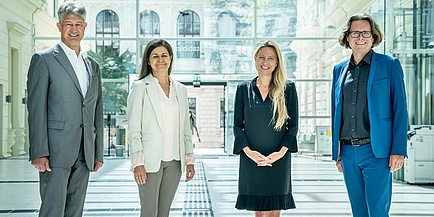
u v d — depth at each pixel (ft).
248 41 50.52
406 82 32.60
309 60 50.31
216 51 50.57
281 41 50.62
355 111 11.39
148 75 11.99
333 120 12.01
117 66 48.88
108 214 19.76
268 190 12.10
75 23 11.28
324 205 21.67
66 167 11.01
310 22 50.57
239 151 12.17
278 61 12.14
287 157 12.23
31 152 10.76
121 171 35.60
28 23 54.75
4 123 50.37
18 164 42.37
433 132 29.40
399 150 10.94
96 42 48.93
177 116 11.99
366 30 11.23
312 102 50.90
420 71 32.73
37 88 10.80
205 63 50.52
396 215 19.85
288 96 12.26
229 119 50.67
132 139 11.43
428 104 32.89
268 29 50.49
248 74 50.49
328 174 33.99
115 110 48.60
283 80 12.12
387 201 11.34
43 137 10.75
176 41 50.34
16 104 53.36
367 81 11.28
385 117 11.15
